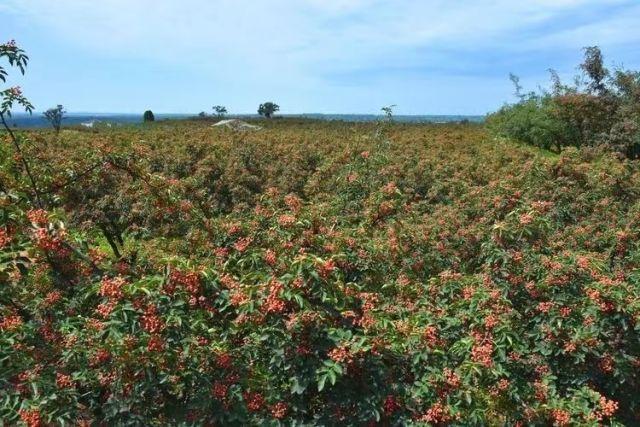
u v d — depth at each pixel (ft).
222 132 68.33
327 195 29.63
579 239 23.81
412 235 20.77
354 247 15.83
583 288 14.33
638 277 16.72
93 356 10.50
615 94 71.87
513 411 11.72
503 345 12.47
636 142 66.39
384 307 13.51
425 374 11.10
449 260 21.02
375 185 28.76
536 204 16.62
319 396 11.09
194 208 18.52
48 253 12.13
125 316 10.02
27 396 10.38
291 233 14.30
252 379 10.66
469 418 10.69
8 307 12.34
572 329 13.51
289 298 10.19
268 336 10.37
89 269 13.01
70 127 106.11
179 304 10.39
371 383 10.68
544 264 14.85
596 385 13.75
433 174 39.70
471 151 63.10
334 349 10.15
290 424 10.62
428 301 14.87
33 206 15.21
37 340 11.89
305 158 46.62
